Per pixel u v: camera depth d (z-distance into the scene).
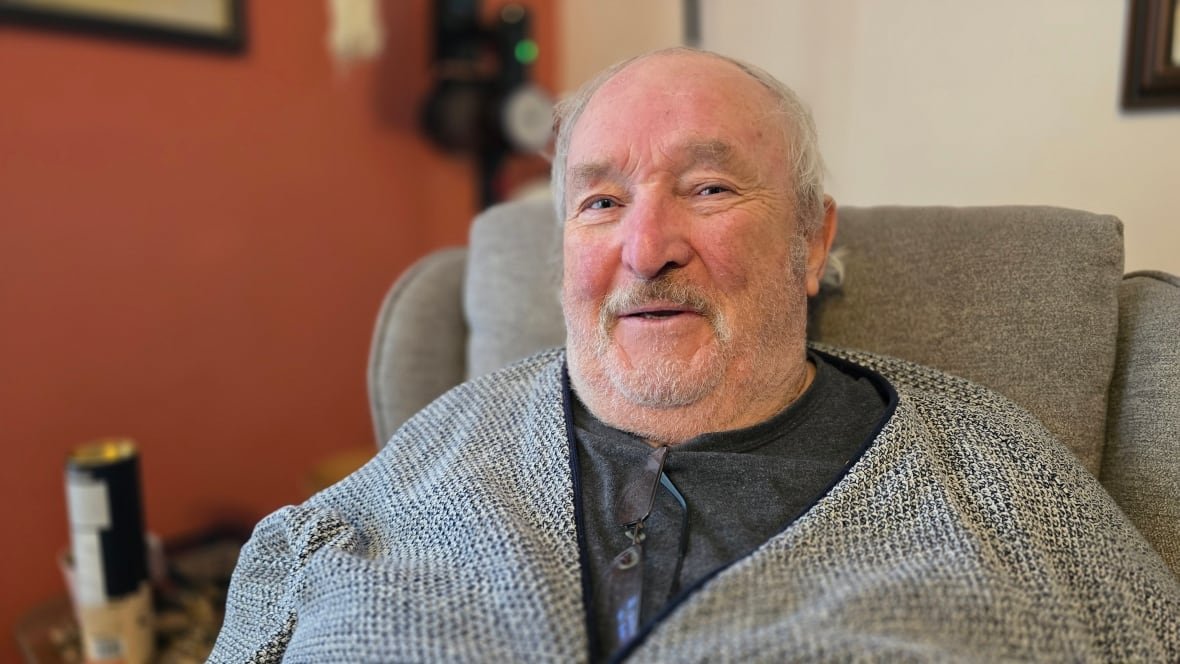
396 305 1.19
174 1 1.46
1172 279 0.88
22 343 1.36
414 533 0.77
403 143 1.89
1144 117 1.09
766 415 0.81
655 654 0.58
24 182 1.33
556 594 0.65
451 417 0.91
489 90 1.82
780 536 0.65
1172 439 0.80
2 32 1.27
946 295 0.94
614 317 0.79
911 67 1.34
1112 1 1.10
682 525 0.72
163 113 1.48
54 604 1.41
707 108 0.78
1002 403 0.81
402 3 1.82
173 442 1.58
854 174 1.45
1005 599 0.60
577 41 2.06
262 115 1.62
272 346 1.72
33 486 1.41
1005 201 1.25
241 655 0.79
